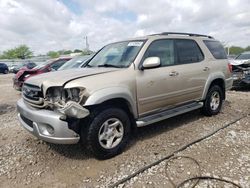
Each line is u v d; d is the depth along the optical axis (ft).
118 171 11.03
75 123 11.14
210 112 18.58
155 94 13.97
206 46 18.16
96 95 11.14
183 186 9.70
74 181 10.43
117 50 15.14
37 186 10.20
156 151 12.87
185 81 15.75
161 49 14.75
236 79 31.09
